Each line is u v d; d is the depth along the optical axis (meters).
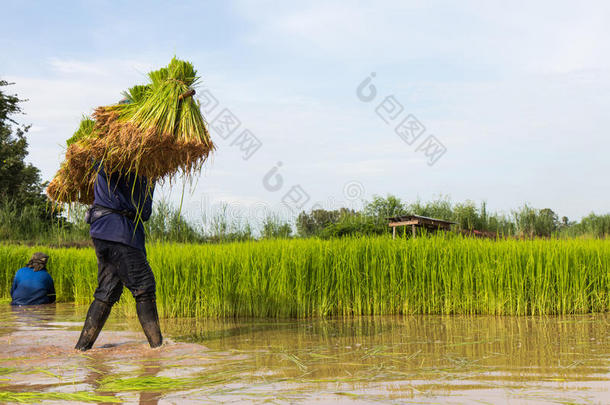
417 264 6.61
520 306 6.27
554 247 6.79
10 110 27.16
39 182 27.47
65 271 9.08
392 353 3.59
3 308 7.70
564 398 2.26
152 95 3.83
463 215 19.00
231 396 2.38
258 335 4.68
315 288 6.45
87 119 4.44
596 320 5.61
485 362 3.19
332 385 2.58
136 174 3.78
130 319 6.05
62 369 3.12
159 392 2.49
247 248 7.22
